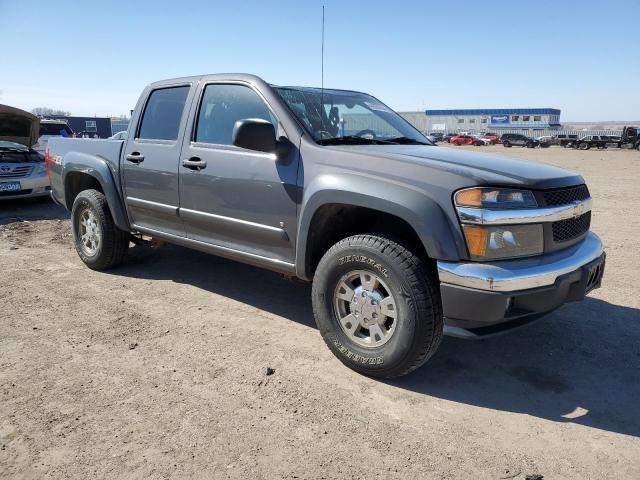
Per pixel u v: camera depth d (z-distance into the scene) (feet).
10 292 15.31
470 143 195.00
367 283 10.46
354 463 8.02
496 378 10.85
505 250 9.41
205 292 15.75
